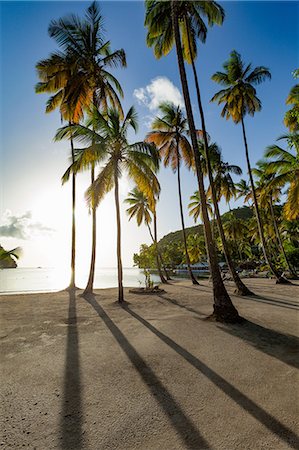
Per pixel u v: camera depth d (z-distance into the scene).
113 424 2.96
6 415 3.16
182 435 2.75
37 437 2.75
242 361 4.79
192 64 12.15
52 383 4.01
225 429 2.84
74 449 2.57
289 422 2.94
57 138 15.23
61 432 2.83
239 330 6.84
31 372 4.42
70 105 13.65
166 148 21.83
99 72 15.43
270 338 6.14
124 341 6.09
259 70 17.28
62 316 9.03
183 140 20.45
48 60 16.39
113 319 8.46
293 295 13.34
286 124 15.12
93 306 11.12
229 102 17.77
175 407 3.30
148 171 12.23
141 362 4.82
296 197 16.12
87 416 3.13
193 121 8.64
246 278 28.64
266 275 28.83
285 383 3.90
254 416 3.07
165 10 10.80
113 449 2.56
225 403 3.37
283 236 36.06
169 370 4.45
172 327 7.26
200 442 2.64
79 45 14.77
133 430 2.85
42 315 9.23
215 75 17.69
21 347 5.72
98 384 3.96
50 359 5.00
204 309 9.91
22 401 3.49
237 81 17.86
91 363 4.79
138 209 29.58
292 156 17.30
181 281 27.98
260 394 3.59
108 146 12.47
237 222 38.59
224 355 5.11
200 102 12.61
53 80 17.06
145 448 2.56
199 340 6.07
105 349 5.55
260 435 2.73
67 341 6.14
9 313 9.62
